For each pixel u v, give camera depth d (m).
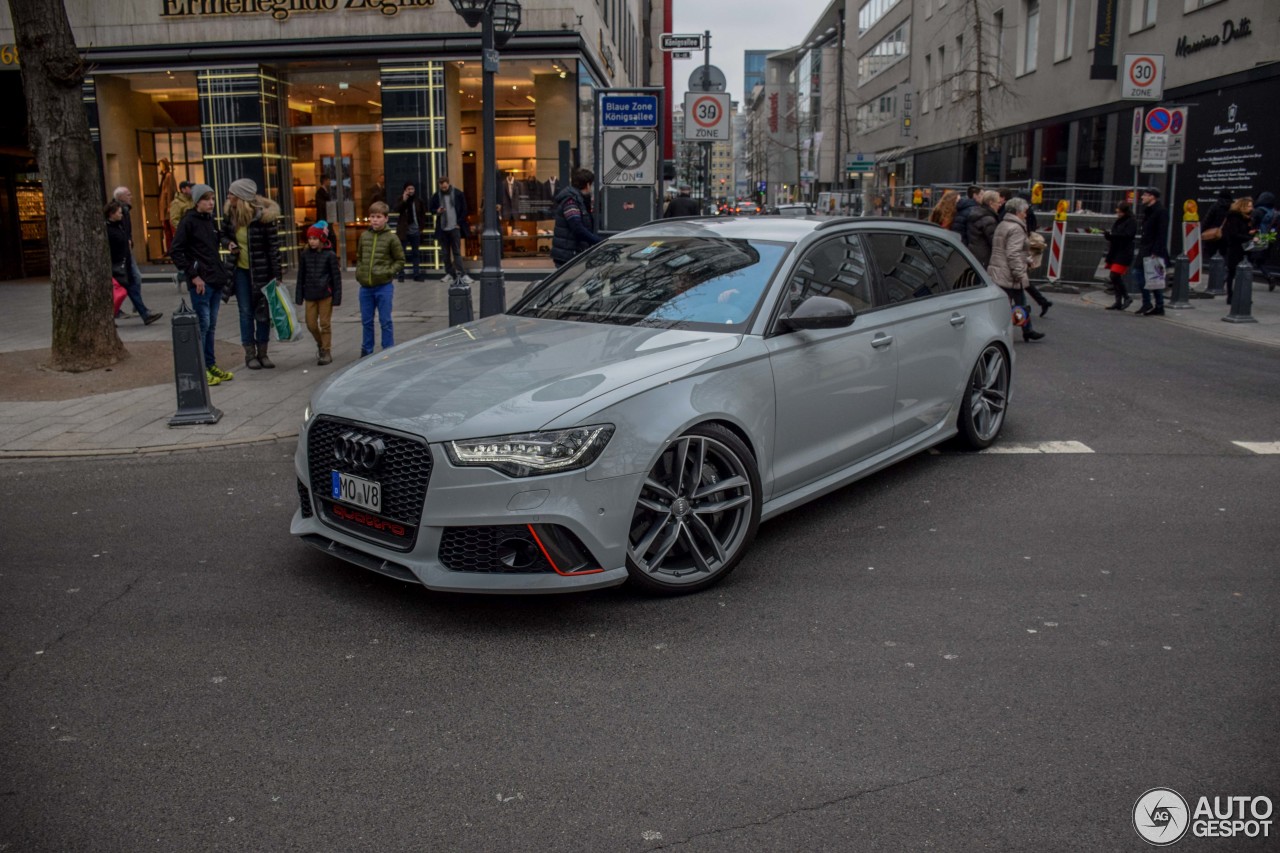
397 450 4.08
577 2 19.33
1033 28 31.67
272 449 7.16
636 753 3.16
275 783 2.99
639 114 14.06
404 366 4.68
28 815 2.82
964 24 37.19
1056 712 3.41
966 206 14.13
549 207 21.06
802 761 3.11
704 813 2.84
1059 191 22.20
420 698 3.52
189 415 7.75
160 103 21.42
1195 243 17.34
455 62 19.36
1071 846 2.69
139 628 4.11
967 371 6.52
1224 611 4.27
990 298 6.86
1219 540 5.16
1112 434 7.45
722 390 4.50
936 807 2.87
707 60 20.70
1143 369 10.20
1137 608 4.30
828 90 70.56
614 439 4.04
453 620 4.18
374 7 19.19
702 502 4.50
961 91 35.81
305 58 19.58
